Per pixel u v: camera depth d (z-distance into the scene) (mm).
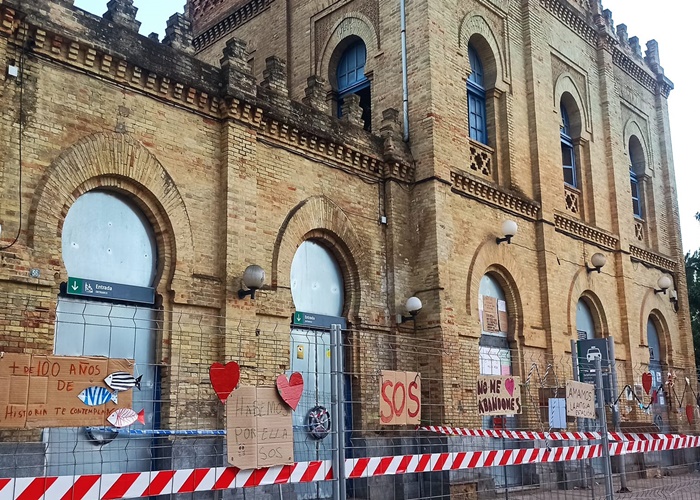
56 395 7430
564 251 22781
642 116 30078
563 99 25438
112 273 12977
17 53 11891
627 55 29047
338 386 8930
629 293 25625
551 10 24641
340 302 17172
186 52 14453
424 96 18875
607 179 26312
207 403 13422
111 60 13000
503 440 18125
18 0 11859
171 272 13492
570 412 12195
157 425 12828
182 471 7801
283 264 15344
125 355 12836
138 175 13234
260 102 15273
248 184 14906
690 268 37094
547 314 21219
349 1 21594
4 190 11344
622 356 24812
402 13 19844
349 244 17031
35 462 10586
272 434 8523
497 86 21625
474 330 18500
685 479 21500
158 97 13797
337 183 17156
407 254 18219
